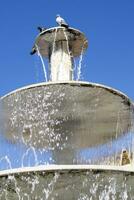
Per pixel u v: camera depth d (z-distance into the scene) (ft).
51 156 40.70
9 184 31.81
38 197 32.19
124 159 40.11
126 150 40.57
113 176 31.01
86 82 36.91
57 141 40.68
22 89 37.58
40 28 43.80
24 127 40.52
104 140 41.19
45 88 37.17
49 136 40.57
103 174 30.81
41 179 30.96
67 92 37.47
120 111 39.75
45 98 38.01
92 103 38.88
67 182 31.12
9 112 39.91
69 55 43.73
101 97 38.29
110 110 39.60
